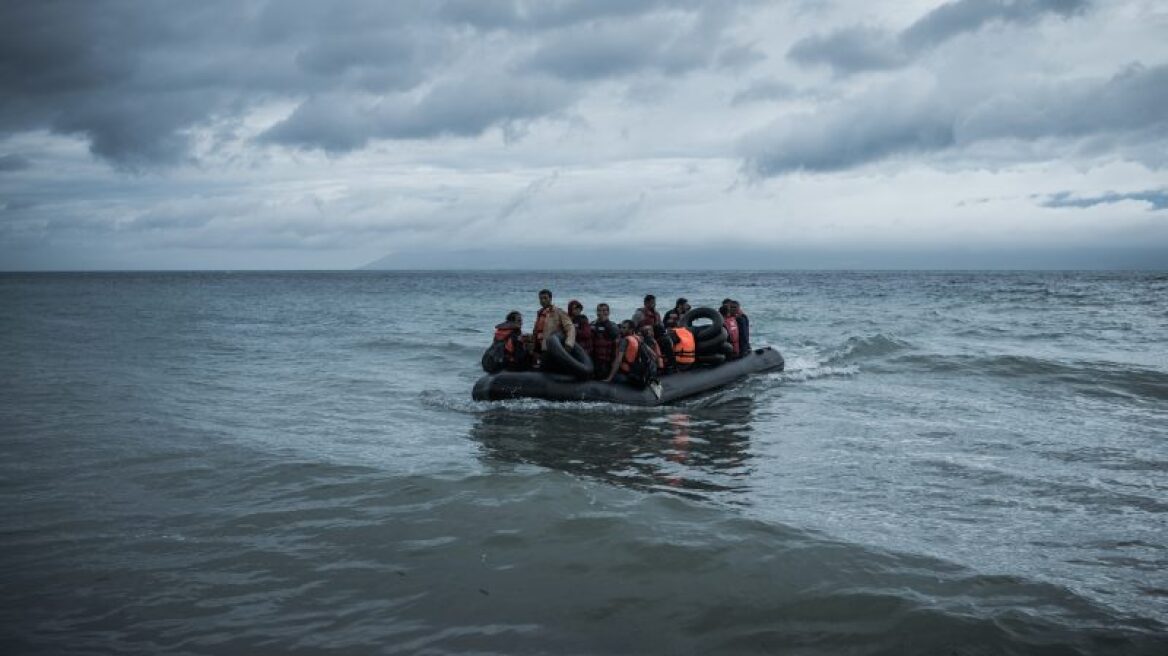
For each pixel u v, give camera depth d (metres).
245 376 13.85
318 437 8.61
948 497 6.30
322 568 4.68
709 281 98.56
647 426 9.52
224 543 5.10
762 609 4.09
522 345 11.69
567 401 10.86
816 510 5.93
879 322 25.94
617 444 8.45
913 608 4.06
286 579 4.52
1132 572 4.66
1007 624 3.89
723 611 4.08
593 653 3.64
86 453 7.62
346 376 13.97
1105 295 46.75
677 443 8.51
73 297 55.44
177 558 4.84
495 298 52.03
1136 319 26.78
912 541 5.18
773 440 8.65
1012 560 4.83
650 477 7.00
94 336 22.27
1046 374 13.30
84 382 12.79
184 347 19.12
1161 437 8.61
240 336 22.30
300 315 33.34
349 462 7.31
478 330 24.67
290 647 3.71
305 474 6.83
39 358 16.45
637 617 4.02
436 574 4.57
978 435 8.78
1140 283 75.19
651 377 11.08
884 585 4.36
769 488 6.60
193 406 10.59
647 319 12.34
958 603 4.14
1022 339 20.02
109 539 5.18
